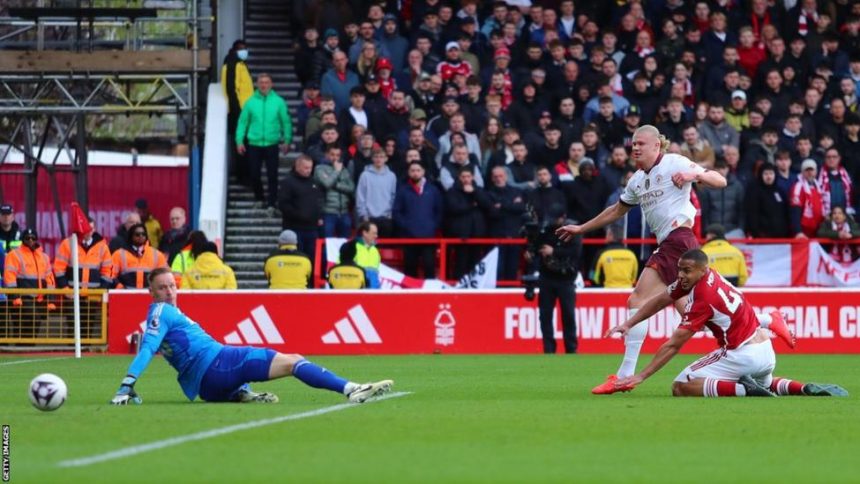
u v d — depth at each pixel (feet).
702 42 254.68
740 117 241.14
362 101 235.40
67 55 241.76
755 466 68.28
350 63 251.19
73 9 243.40
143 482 61.46
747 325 109.19
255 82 272.72
